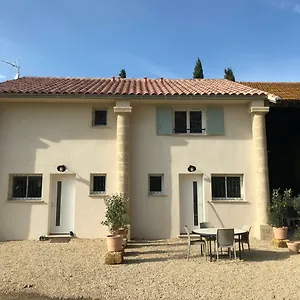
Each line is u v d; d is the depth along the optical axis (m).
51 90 11.15
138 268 7.16
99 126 11.48
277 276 6.49
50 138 11.31
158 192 11.35
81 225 10.96
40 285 6.06
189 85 13.58
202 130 11.73
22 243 10.09
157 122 11.54
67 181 11.34
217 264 7.48
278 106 11.58
